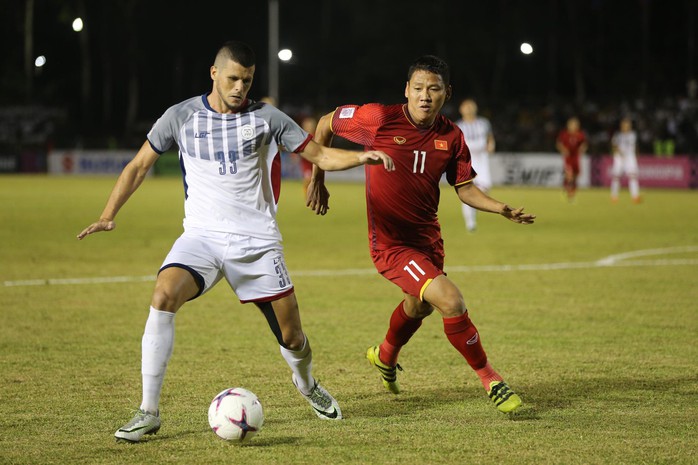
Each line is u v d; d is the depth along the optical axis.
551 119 156.00
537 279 44.62
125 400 22.73
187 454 18.16
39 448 18.53
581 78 175.00
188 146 20.38
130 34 188.62
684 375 25.61
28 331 31.59
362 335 31.36
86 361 27.17
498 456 18.02
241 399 18.56
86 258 51.38
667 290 41.22
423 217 22.67
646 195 113.06
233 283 20.61
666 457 17.95
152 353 19.30
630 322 33.75
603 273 46.69
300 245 58.75
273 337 30.95
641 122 145.25
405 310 22.75
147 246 57.38
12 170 158.75
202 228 20.42
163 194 107.25
